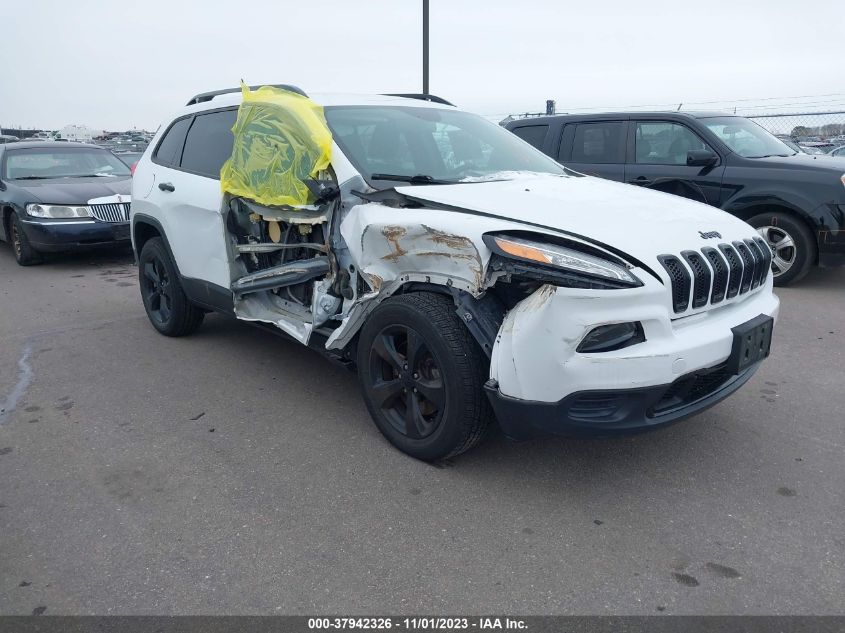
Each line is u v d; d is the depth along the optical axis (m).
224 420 3.97
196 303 5.06
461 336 3.00
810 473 3.28
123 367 4.91
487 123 4.77
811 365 4.73
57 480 3.31
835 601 2.40
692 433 3.71
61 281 8.27
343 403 4.19
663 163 7.55
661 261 2.80
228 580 2.55
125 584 2.54
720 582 2.51
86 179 9.79
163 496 3.15
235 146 4.25
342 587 2.51
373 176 3.61
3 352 5.32
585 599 2.43
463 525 2.88
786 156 7.27
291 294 4.23
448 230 2.93
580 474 3.29
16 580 2.57
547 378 2.72
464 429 3.08
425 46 12.00
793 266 6.93
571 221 2.97
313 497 3.12
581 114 8.23
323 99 4.16
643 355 2.69
